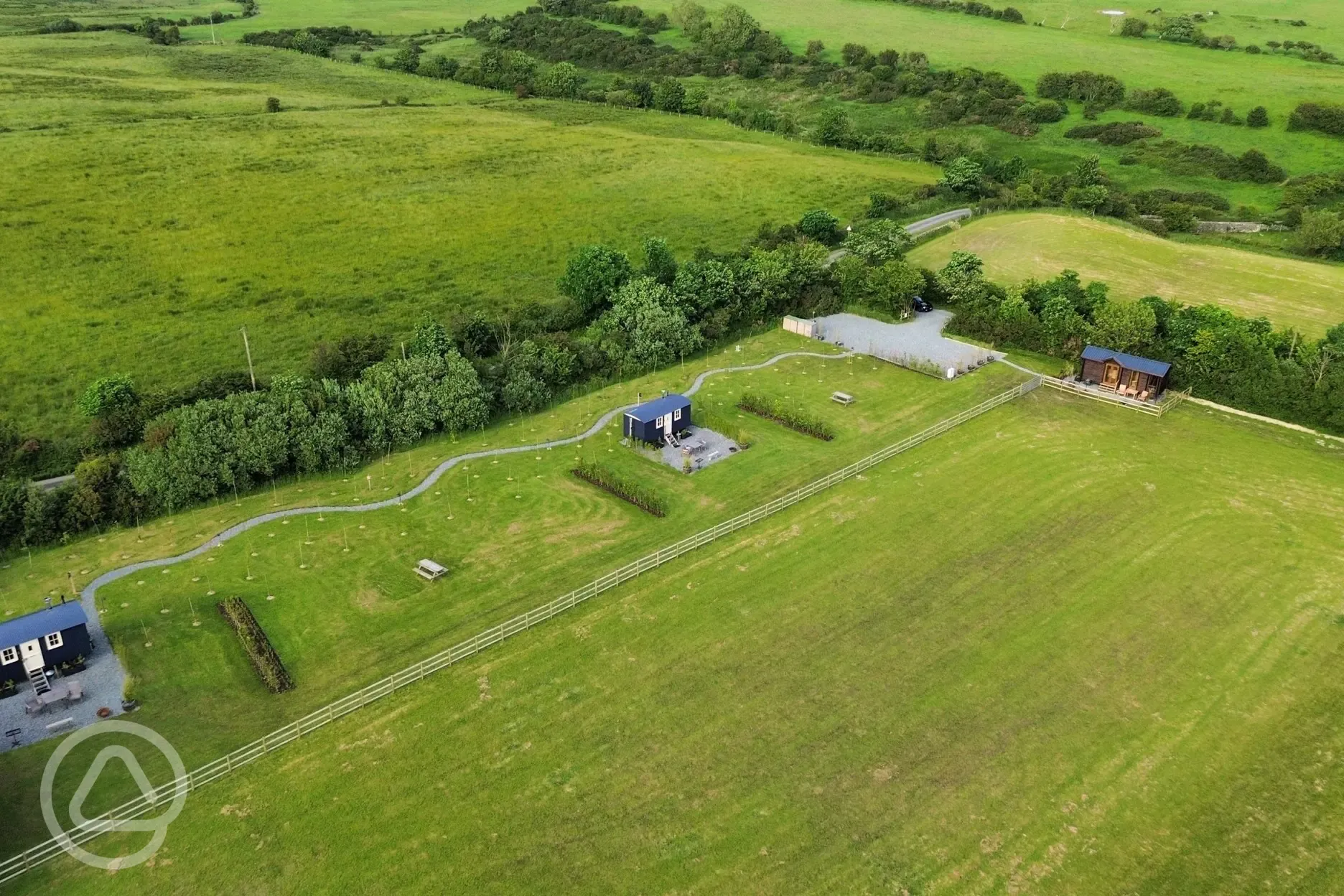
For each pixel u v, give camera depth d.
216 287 95.12
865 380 82.31
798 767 41.19
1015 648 49.03
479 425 72.38
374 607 51.59
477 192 128.38
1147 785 40.62
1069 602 52.72
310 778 40.16
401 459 68.19
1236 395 77.56
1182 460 68.81
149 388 75.44
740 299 93.00
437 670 46.84
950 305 99.69
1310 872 36.66
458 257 107.31
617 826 38.06
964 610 51.94
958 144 162.25
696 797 39.56
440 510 61.50
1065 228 121.94
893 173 151.00
